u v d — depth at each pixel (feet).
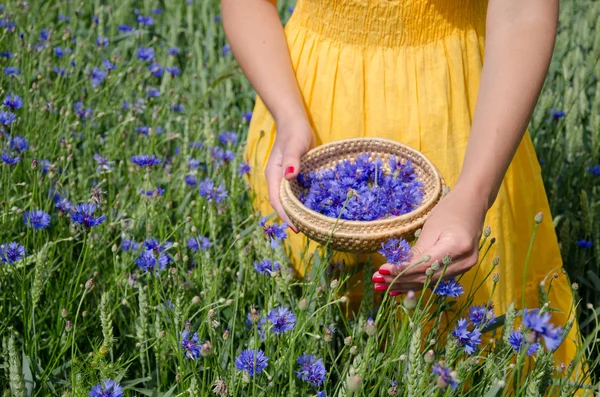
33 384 6.07
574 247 8.79
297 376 5.99
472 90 6.72
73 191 8.43
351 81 6.75
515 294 7.11
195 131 10.33
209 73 12.46
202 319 6.61
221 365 6.26
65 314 6.36
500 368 5.67
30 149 8.83
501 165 5.58
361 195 5.99
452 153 6.68
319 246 6.72
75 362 6.03
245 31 7.02
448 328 6.72
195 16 14.32
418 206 5.96
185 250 7.83
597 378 7.32
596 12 13.14
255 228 7.48
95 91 10.81
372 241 5.59
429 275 5.05
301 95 6.95
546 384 5.55
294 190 6.25
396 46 6.61
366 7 6.51
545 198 7.21
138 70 11.10
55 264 7.90
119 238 8.31
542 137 10.55
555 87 12.13
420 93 6.63
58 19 13.23
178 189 9.03
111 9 13.51
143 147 9.78
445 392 5.34
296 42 7.07
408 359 5.52
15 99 8.86
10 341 5.33
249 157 7.77
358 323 6.39
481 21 6.80
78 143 10.07
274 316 5.68
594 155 9.85
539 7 5.83
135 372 7.04
